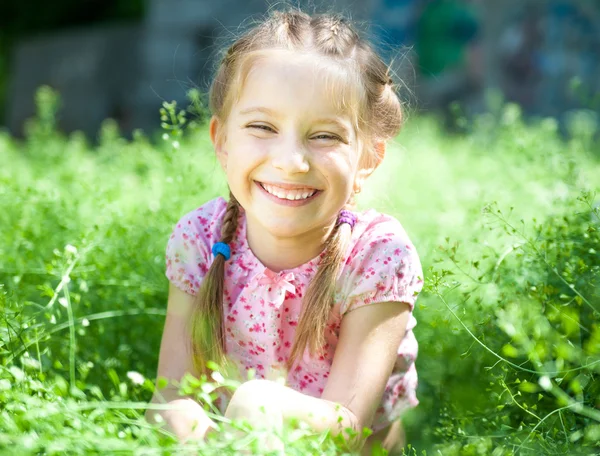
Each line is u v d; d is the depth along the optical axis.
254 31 2.93
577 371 2.66
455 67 14.07
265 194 2.77
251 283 2.89
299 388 2.92
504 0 13.91
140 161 5.67
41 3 21.06
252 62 2.78
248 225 2.97
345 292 2.84
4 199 4.47
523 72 13.88
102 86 17.58
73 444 2.03
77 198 4.66
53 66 18.06
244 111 2.78
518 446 2.44
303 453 2.04
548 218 3.36
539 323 2.71
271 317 2.87
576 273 2.92
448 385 3.11
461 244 3.79
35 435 2.03
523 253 3.06
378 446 2.30
